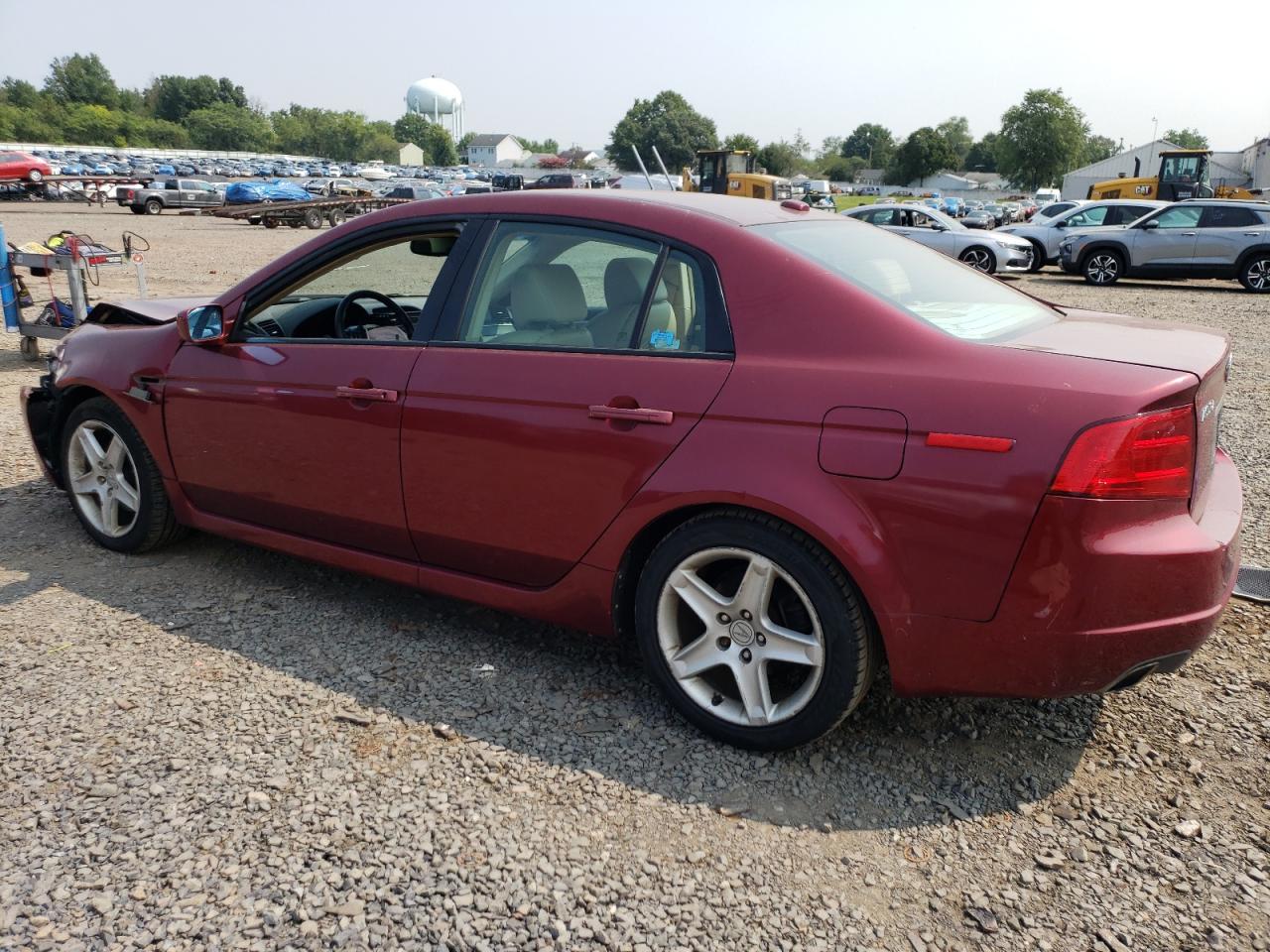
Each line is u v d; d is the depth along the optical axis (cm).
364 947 213
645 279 297
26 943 212
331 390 344
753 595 276
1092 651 242
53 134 13838
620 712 310
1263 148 5831
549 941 216
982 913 227
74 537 450
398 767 278
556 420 297
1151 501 238
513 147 18825
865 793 271
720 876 237
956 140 16275
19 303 874
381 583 408
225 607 380
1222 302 1540
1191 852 247
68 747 284
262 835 248
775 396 264
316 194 4238
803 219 330
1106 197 3466
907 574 251
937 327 267
